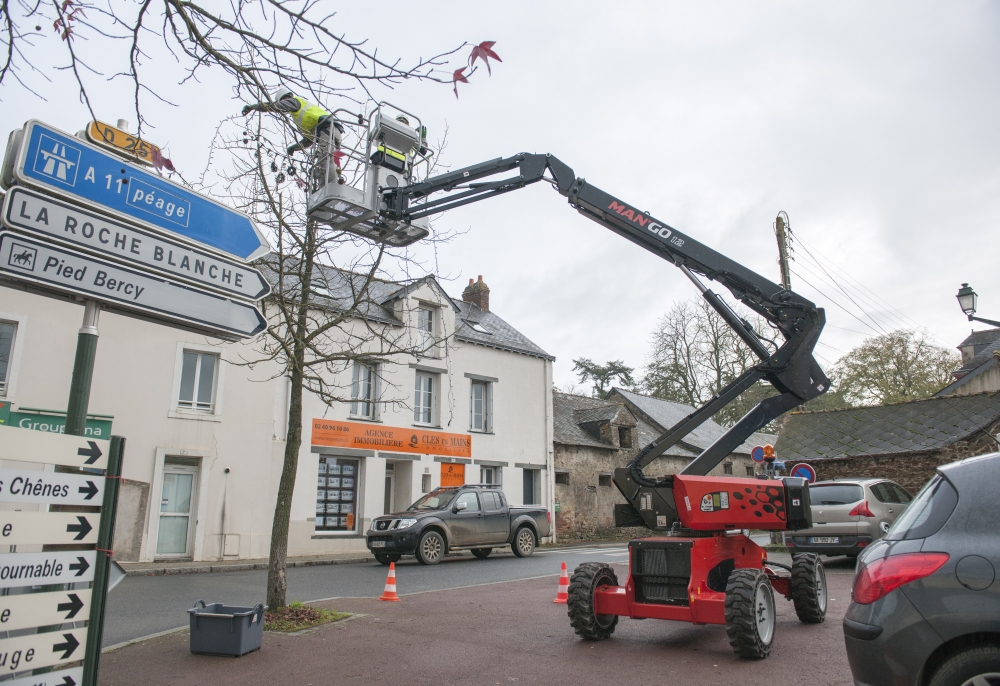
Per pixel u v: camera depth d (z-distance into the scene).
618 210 7.94
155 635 7.30
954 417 18.66
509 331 25.84
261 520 16.66
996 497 3.68
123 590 11.05
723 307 7.80
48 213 3.64
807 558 7.70
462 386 21.98
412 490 20.05
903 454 18.05
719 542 6.89
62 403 14.12
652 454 7.28
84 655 3.49
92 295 3.77
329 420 18.28
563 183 7.87
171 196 4.31
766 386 35.34
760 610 6.18
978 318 16.56
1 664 3.14
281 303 8.05
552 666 5.94
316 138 6.16
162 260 4.19
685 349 39.22
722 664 5.89
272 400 17.27
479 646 6.71
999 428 17.27
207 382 16.48
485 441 22.38
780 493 7.36
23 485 3.27
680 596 6.62
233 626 6.38
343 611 8.64
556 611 8.68
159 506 15.19
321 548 17.66
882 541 4.01
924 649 3.50
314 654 6.45
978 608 3.41
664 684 5.32
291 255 8.22
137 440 15.04
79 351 3.79
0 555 3.18
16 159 3.53
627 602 6.64
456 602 9.46
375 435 19.25
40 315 14.06
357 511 18.83
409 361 20.36
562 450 25.30
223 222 4.63
